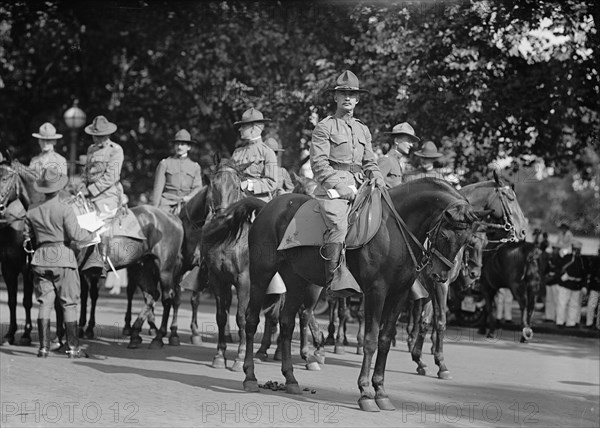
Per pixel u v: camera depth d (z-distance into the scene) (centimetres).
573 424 968
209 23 2625
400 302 959
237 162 1342
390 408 950
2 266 1427
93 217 1335
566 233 2295
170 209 1595
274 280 1172
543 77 2117
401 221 937
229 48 2602
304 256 991
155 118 3069
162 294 1462
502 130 2253
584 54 2111
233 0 2561
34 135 1444
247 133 1353
